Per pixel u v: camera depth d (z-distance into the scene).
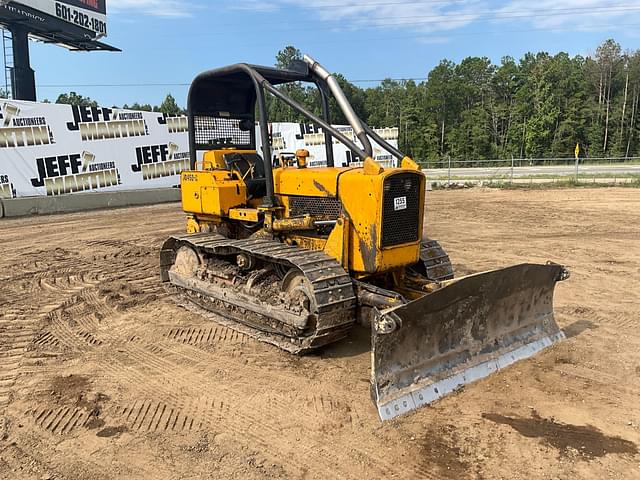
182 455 3.86
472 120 67.38
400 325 4.20
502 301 5.27
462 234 12.62
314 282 5.06
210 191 7.03
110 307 7.32
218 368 5.32
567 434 4.07
